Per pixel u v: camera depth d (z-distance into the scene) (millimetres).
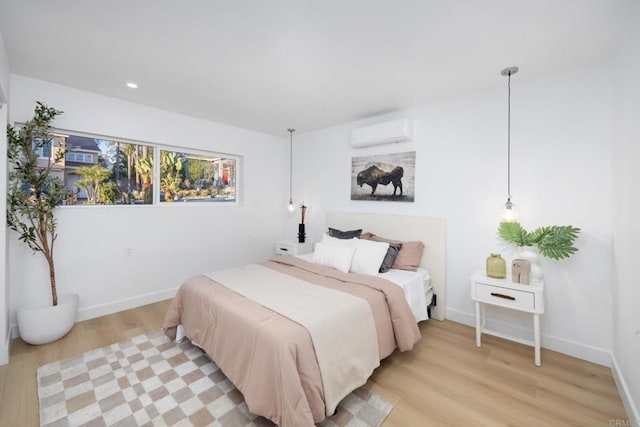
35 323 2299
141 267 3238
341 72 2311
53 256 2670
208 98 2916
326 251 2902
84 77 2447
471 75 2352
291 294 2078
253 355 1563
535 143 2369
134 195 3277
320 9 1551
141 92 2775
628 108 1699
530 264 2207
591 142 2131
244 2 1502
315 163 4191
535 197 2377
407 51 1987
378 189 3424
